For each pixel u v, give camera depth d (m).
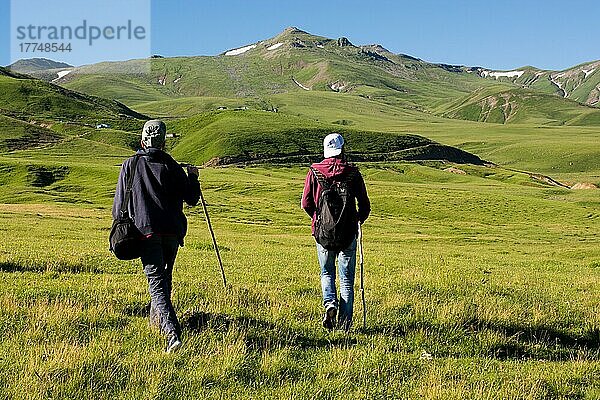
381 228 84.06
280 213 103.25
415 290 14.68
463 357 9.52
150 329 9.39
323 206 9.90
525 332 11.52
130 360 7.90
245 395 7.22
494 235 79.50
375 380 8.02
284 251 33.47
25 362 7.68
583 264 37.81
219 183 142.62
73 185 135.38
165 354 8.18
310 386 7.63
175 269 20.08
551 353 10.46
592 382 8.73
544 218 111.06
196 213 95.88
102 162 190.88
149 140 8.91
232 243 40.56
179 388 7.25
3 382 7.09
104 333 9.11
